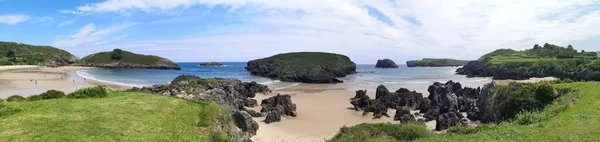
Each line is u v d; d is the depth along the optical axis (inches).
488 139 757.3
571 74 4372.5
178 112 909.2
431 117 1727.4
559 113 970.7
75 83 3341.5
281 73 5132.9
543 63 4926.2
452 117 1492.4
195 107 981.2
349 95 2765.7
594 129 714.2
